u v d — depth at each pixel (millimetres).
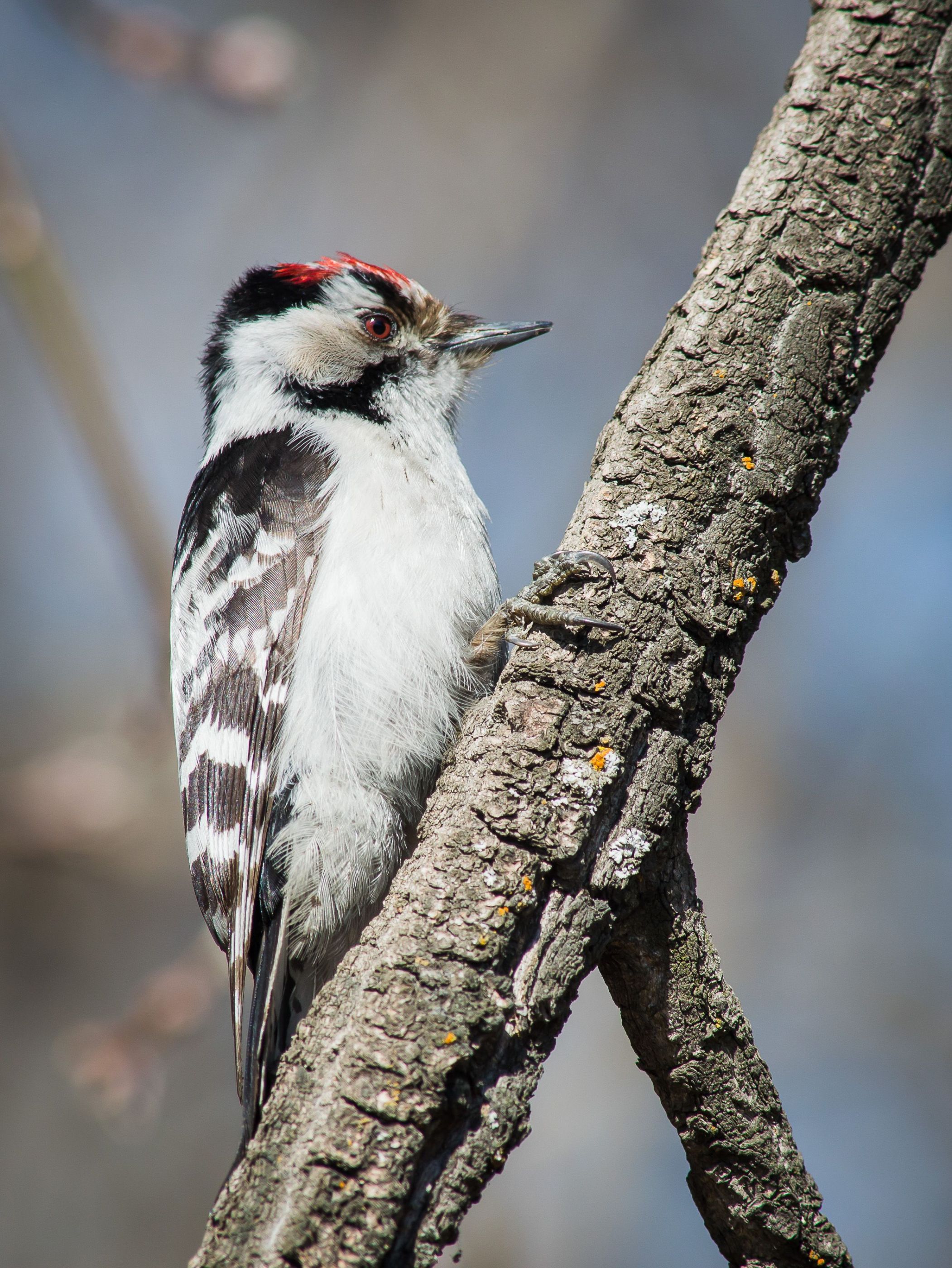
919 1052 14625
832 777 15789
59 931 15367
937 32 6574
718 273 6301
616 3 17625
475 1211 13992
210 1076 15523
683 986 5738
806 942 15219
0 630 18094
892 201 6363
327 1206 5008
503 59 17656
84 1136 15258
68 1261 14656
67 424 10445
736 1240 5828
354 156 17484
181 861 15008
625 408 6258
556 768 5625
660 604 5848
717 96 17453
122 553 10602
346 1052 5207
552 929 5465
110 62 10102
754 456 6031
